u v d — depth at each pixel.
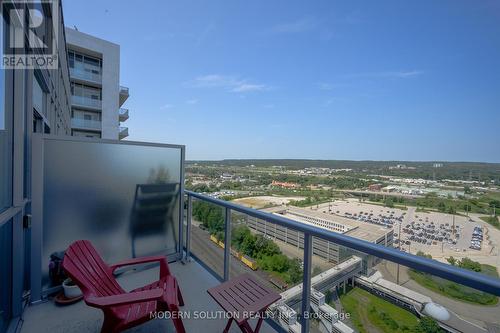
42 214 2.06
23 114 1.83
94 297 1.34
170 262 2.93
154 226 2.81
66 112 9.66
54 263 2.14
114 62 21.44
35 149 2.01
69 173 2.24
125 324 1.43
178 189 2.99
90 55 20.42
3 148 1.63
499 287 0.78
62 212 2.20
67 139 2.21
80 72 19.81
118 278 2.52
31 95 2.07
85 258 1.62
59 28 4.70
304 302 1.54
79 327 1.80
